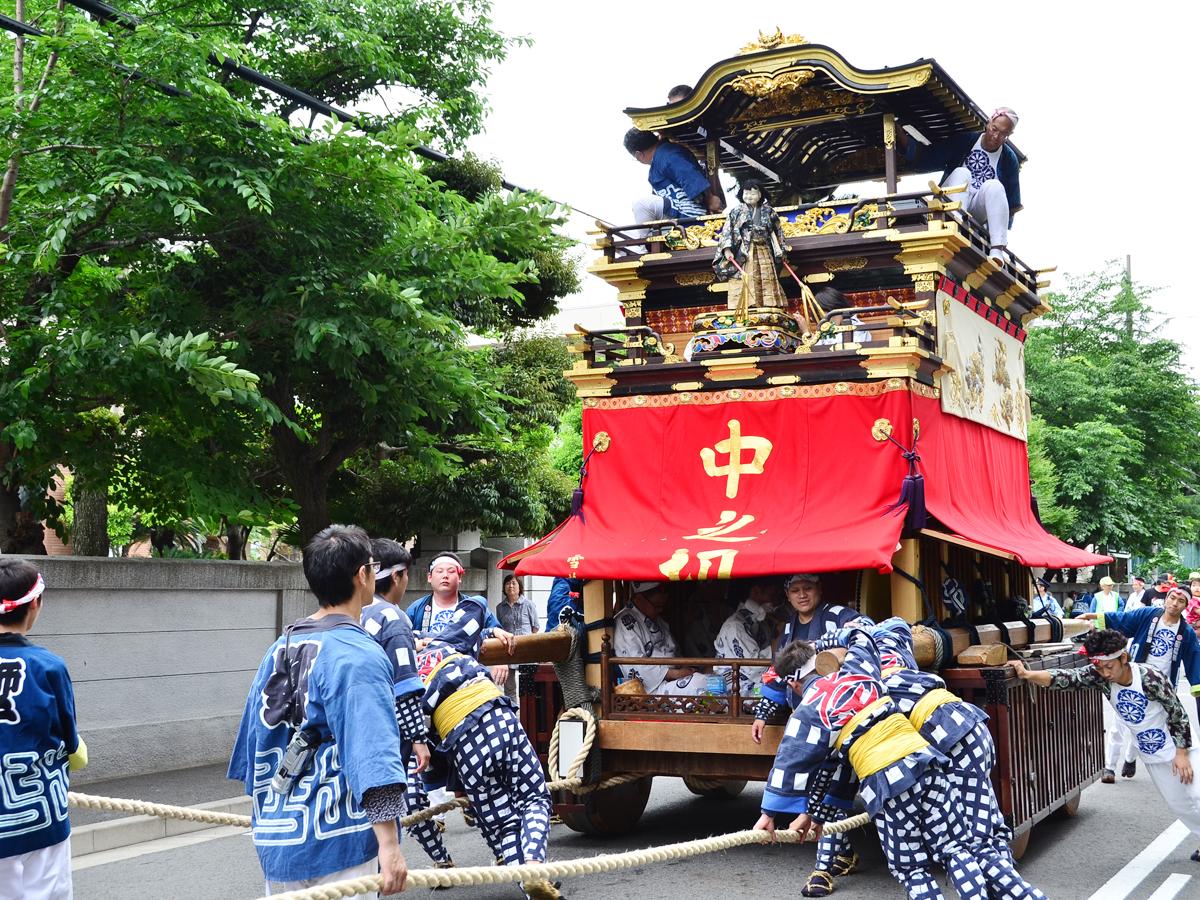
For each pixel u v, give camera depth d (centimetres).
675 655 831
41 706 416
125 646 1084
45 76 1014
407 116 1426
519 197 1191
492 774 579
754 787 1045
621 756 759
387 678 362
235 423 1148
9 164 1012
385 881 345
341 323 1077
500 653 705
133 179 929
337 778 359
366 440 1345
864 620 543
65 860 428
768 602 805
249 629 1221
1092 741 904
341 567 377
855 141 1085
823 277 886
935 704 493
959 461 839
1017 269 991
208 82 981
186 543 1880
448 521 1611
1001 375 975
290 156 1052
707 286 931
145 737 1087
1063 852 758
